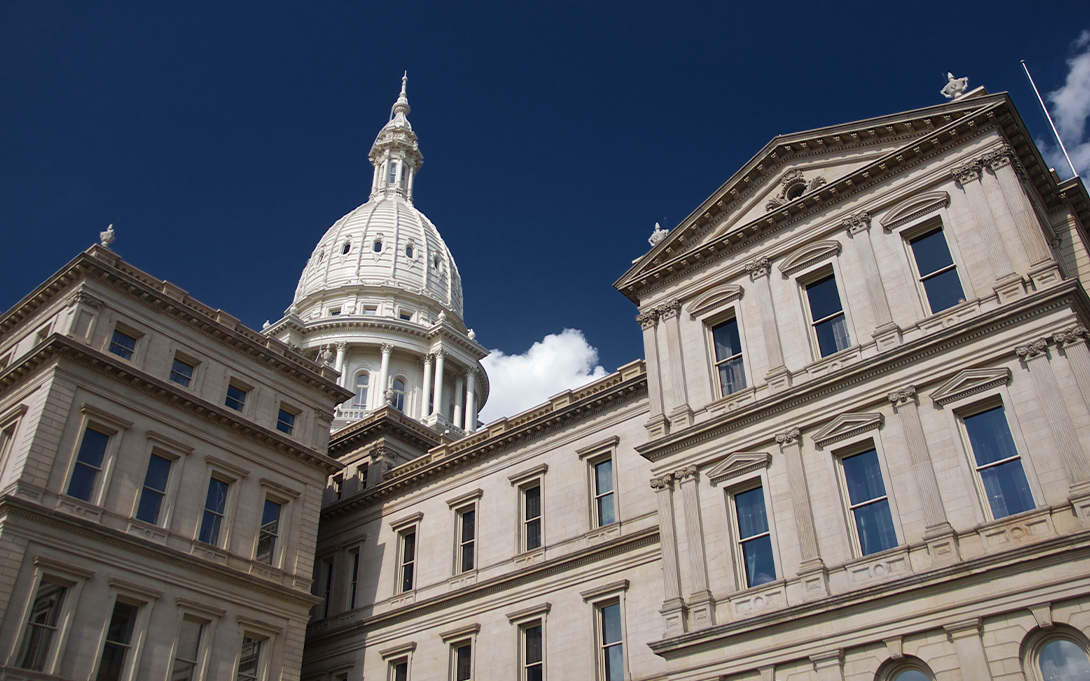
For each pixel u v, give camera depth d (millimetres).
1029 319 27531
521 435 45781
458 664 42906
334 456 56562
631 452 41375
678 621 30781
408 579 47656
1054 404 26047
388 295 107312
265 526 45312
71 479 38094
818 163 35781
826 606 27406
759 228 35781
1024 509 25688
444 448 50031
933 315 29922
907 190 32500
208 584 41219
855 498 29219
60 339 39000
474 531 45906
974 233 30234
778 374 32719
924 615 25734
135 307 43031
